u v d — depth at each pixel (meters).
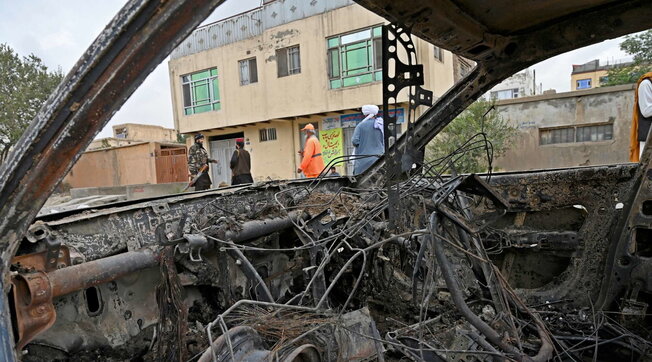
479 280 2.05
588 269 2.22
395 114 1.95
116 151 20.11
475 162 4.71
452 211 1.73
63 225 1.36
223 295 1.72
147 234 1.60
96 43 0.78
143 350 1.60
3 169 0.81
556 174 2.36
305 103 14.12
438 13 1.87
